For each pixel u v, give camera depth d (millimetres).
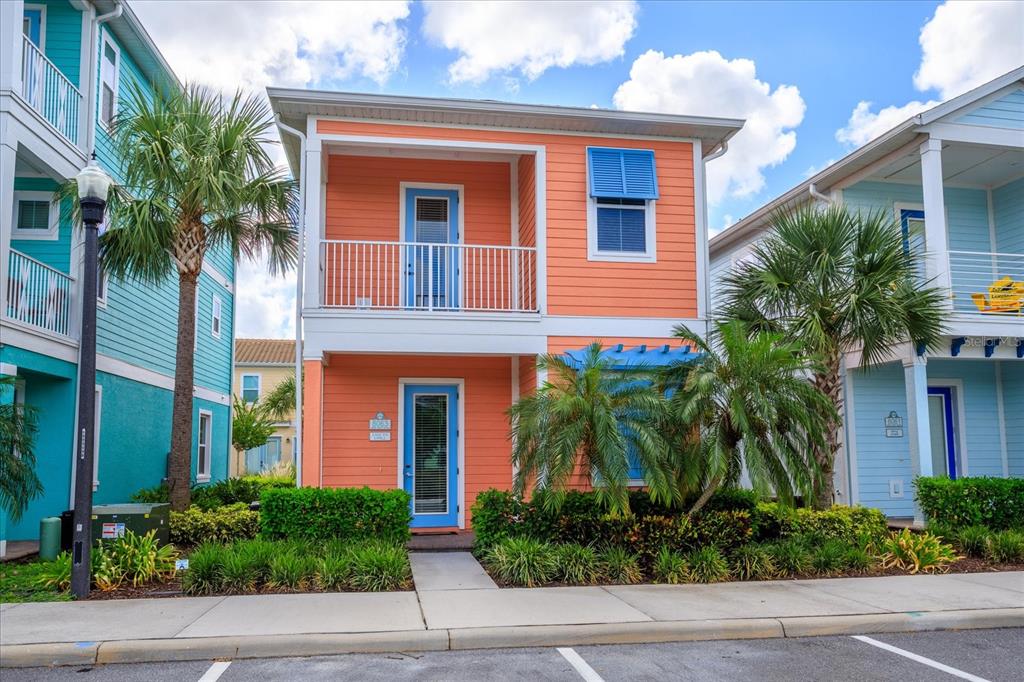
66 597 7215
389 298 12344
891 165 13320
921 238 14047
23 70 10773
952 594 7648
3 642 5703
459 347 10891
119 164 13758
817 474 8617
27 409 8945
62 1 12336
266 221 11453
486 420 12281
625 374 9109
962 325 11641
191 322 10344
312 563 7883
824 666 5621
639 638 6293
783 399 8531
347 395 11992
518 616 6613
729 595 7543
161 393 15766
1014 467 13984
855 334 10383
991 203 14695
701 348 9328
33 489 8727
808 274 10555
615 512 8445
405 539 9461
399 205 12625
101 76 12922
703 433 8781
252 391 31250
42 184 12031
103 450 12578
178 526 9438
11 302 10406
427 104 10883
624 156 11641
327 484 11758
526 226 12289
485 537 9109
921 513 11297
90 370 7359
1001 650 6109
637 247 11688
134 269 10734
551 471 8352
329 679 5238
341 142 11000
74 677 5281
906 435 13648
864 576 8633
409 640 6000
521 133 11523
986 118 12117
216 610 6738
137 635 5898
